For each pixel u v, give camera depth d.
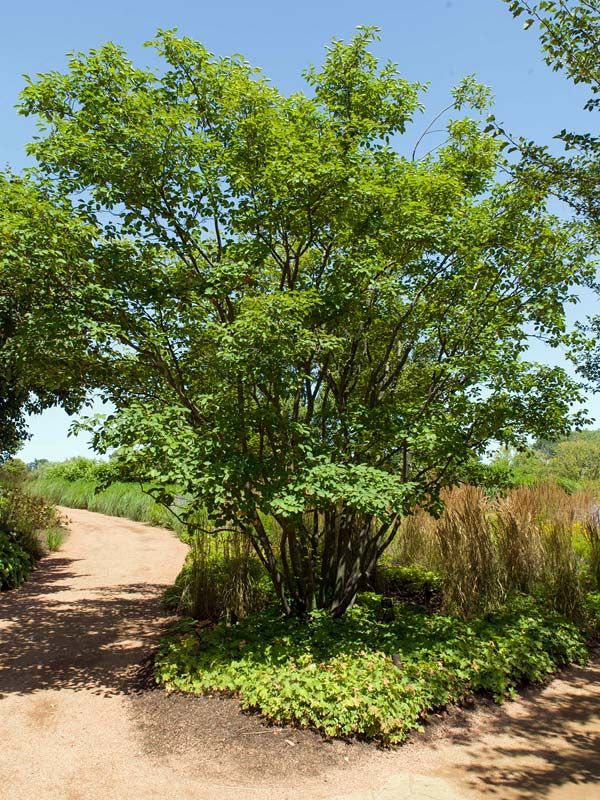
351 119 6.53
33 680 5.41
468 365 6.34
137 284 5.84
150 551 13.33
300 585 7.04
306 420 6.65
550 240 6.67
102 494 20.95
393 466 7.29
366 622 6.52
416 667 5.09
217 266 5.88
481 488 8.62
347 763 3.99
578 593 7.53
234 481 5.26
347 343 6.96
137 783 3.67
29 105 5.87
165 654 5.73
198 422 6.12
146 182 5.80
